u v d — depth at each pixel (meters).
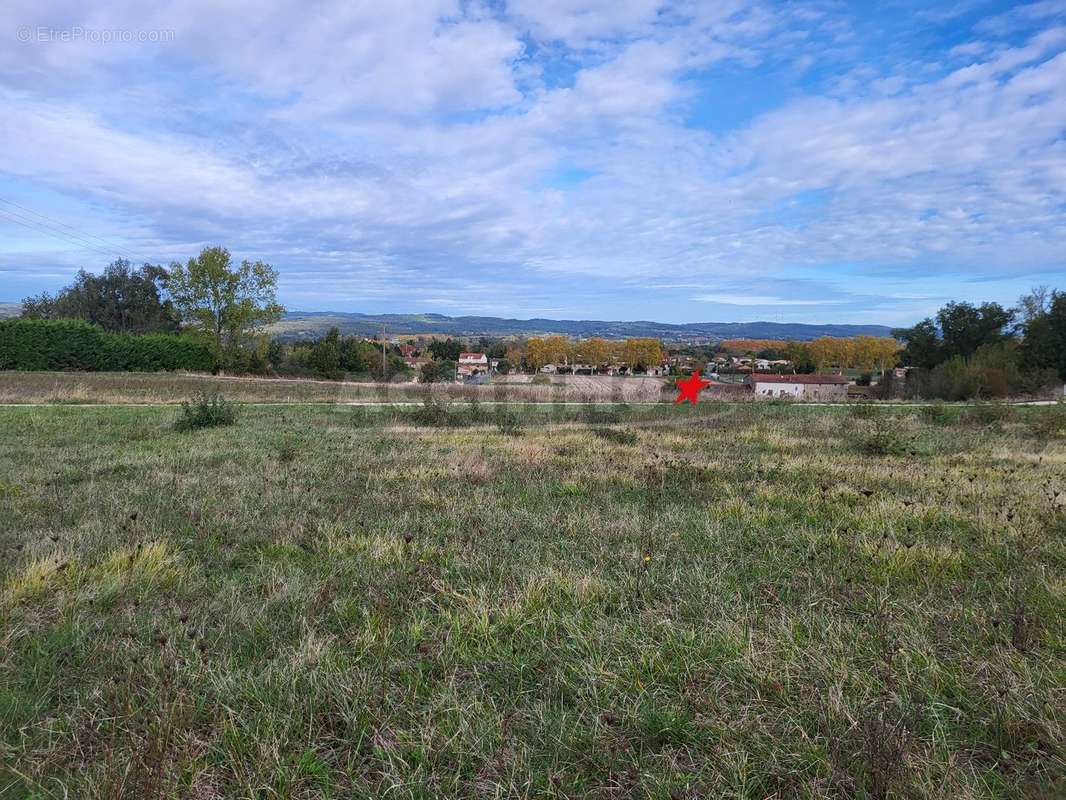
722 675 3.07
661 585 4.26
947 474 8.48
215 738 2.62
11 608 3.73
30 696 2.89
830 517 6.10
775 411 20.75
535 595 4.05
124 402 23.36
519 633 3.60
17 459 9.91
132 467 9.09
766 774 2.39
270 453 10.59
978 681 2.93
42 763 2.44
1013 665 3.02
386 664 3.24
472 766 2.50
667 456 10.29
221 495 7.21
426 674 3.21
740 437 13.37
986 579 4.34
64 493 7.19
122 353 38.22
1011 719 2.65
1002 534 5.20
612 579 4.41
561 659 3.29
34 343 34.94
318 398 26.34
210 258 43.12
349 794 2.37
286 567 4.72
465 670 3.23
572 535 5.61
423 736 2.59
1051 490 7.20
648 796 2.29
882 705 2.74
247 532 5.69
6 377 29.50
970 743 2.57
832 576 4.34
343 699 2.88
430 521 6.09
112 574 4.39
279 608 3.98
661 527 5.74
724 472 8.67
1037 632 3.40
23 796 2.29
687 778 2.36
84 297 57.16
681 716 2.72
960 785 2.28
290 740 2.62
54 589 4.14
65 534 5.34
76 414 18.30
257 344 45.94
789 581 4.35
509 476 8.51
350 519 6.17
